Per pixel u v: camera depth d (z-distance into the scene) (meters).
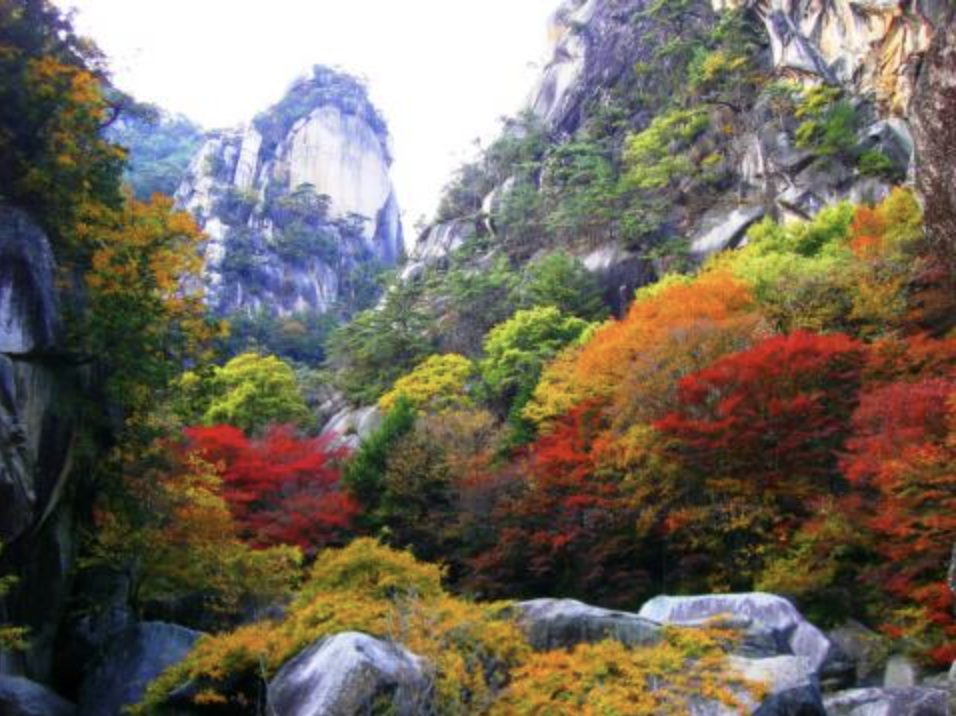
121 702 15.07
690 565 23.06
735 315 27.84
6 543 12.91
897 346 21.94
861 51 51.97
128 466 18.88
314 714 9.52
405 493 30.59
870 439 17.89
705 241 49.56
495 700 10.48
